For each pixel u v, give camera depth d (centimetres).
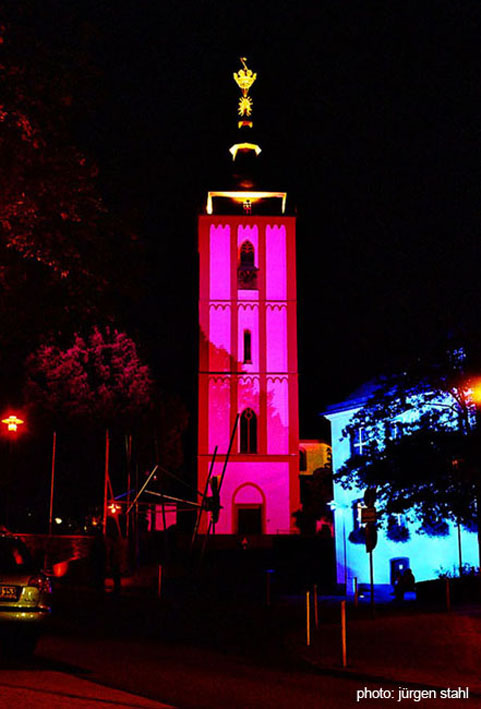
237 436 5719
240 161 6103
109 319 1344
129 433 4888
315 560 4528
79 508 4841
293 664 1436
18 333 1313
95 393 4912
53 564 3575
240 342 5853
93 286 1281
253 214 6006
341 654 1498
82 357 4938
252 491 5628
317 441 7200
